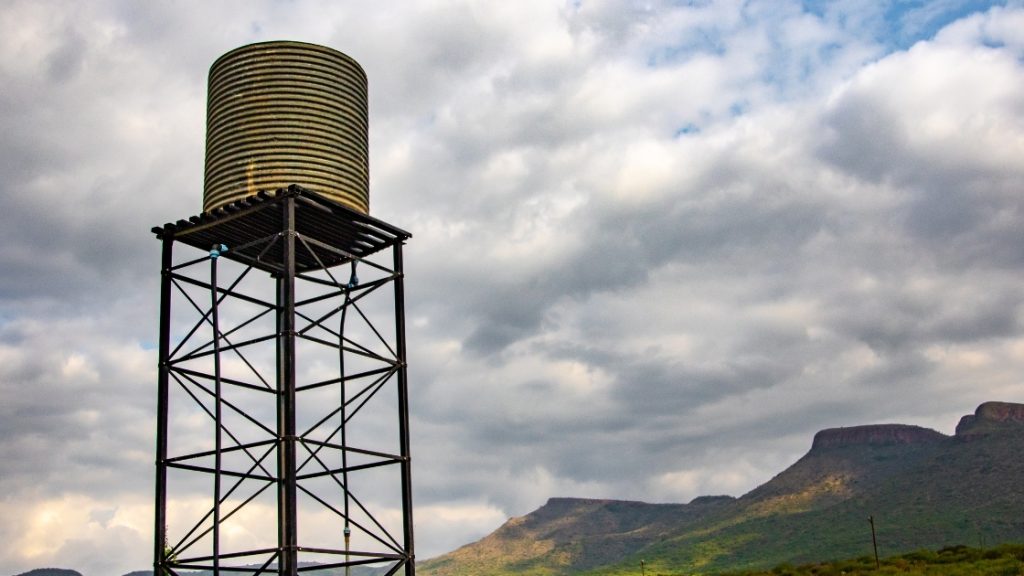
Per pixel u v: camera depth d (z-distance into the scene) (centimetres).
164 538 2986
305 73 3306
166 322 3180
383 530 3148
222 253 3155
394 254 3441
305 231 3341
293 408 2952
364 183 3391
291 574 2802
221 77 3347
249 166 3209
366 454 3089
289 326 2988
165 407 3092
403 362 3322
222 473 3038
